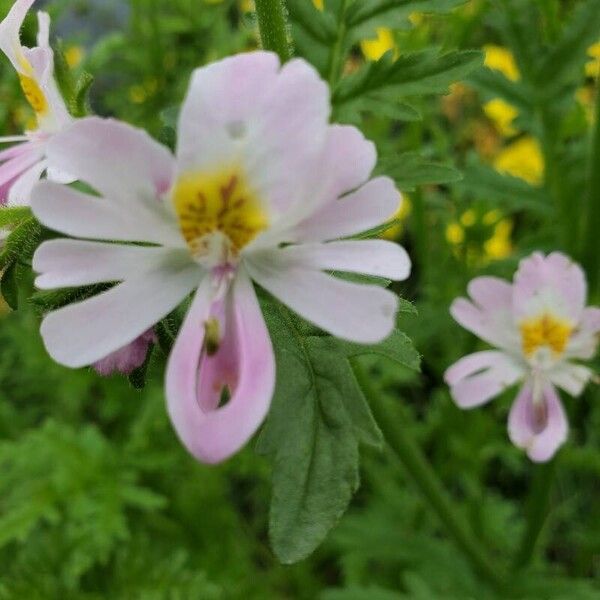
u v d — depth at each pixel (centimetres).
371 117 22
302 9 14
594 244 19
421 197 22
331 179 9
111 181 9
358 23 14
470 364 17
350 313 9
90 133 9
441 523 20
